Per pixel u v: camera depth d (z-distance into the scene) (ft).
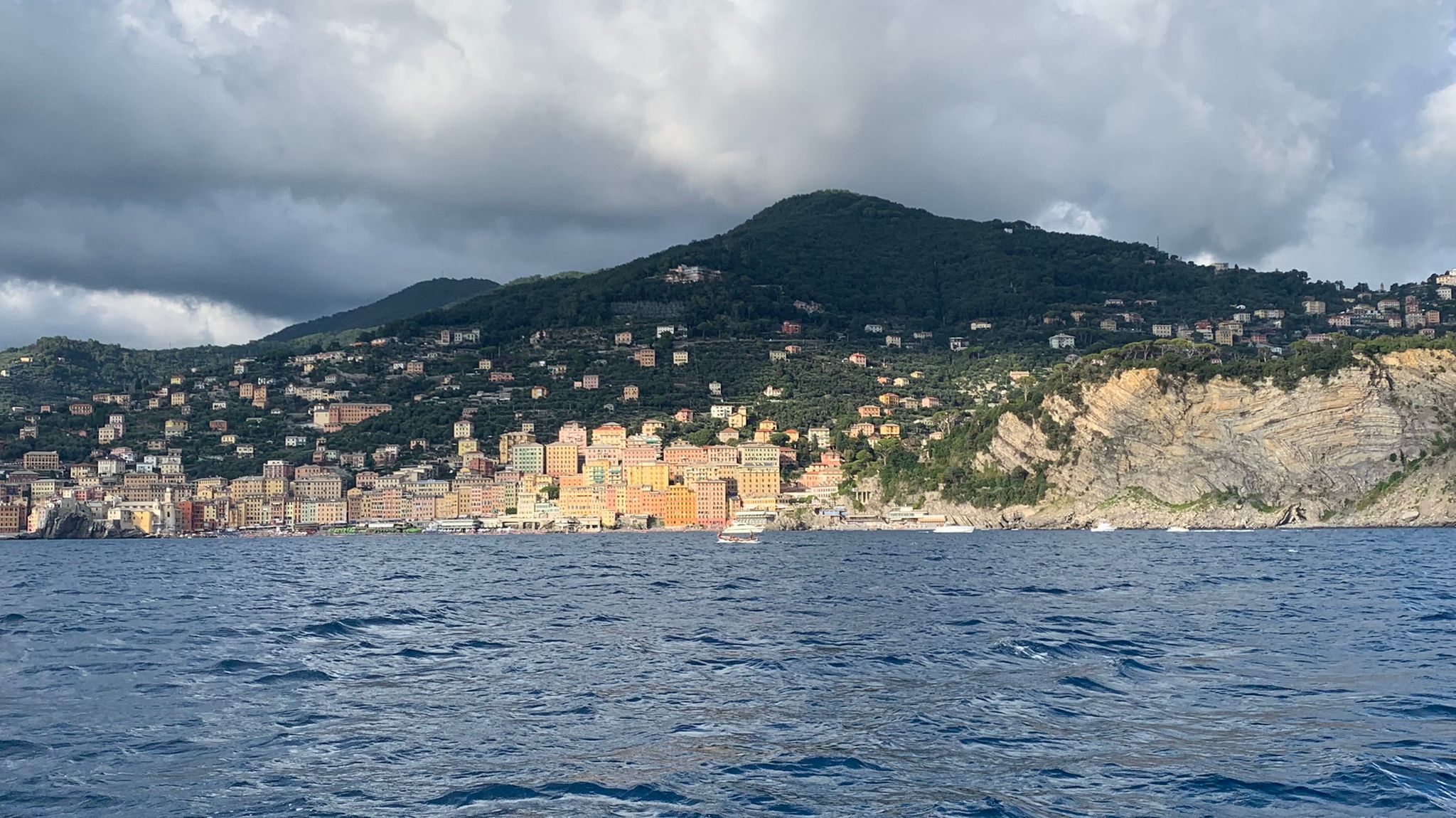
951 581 561.02
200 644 340.80
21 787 185.06
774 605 443.32
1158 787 178.29
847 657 295.89
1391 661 279.49
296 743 210.79
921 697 242.37
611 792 179.42
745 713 230.68
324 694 255.29
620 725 222.28
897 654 297.53
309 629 371.76
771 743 206.80
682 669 280.92
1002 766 190.70
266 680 273.13
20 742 212.43
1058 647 302.86
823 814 169.37
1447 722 213.66
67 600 527.40
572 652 314.14
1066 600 449.89
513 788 181.88
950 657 292.20
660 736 213.05
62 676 281.13
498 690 257.96
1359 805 169.17
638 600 476.54
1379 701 231.50
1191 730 211.41
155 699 251.80
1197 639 320.09
